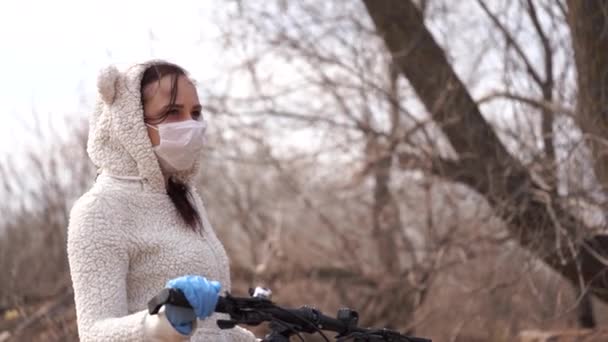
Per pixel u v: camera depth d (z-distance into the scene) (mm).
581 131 8508
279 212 11797
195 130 3049
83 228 2914
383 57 10625
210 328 3100
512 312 10359
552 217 8469
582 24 8328
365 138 10711
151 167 3023
